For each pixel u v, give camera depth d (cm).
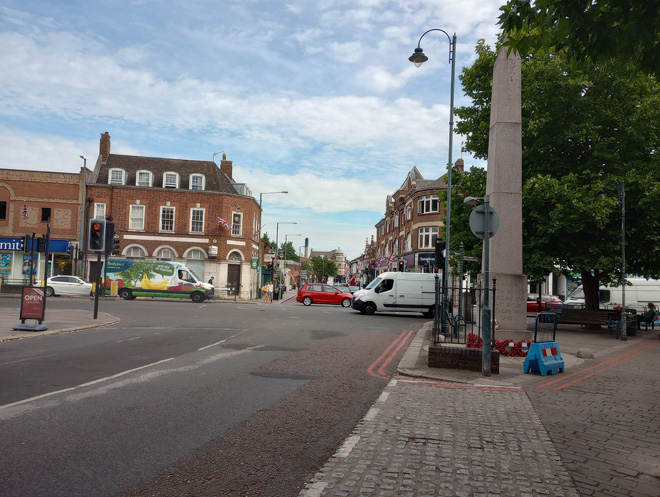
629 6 454
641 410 688
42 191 4075
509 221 1300
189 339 1331
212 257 4303
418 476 418
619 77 1762
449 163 1883
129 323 1778
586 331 2059
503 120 1325
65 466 424
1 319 1662
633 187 1831
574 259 1872
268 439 512
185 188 4388
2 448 462
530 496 385
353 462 448
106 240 1792
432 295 2578
